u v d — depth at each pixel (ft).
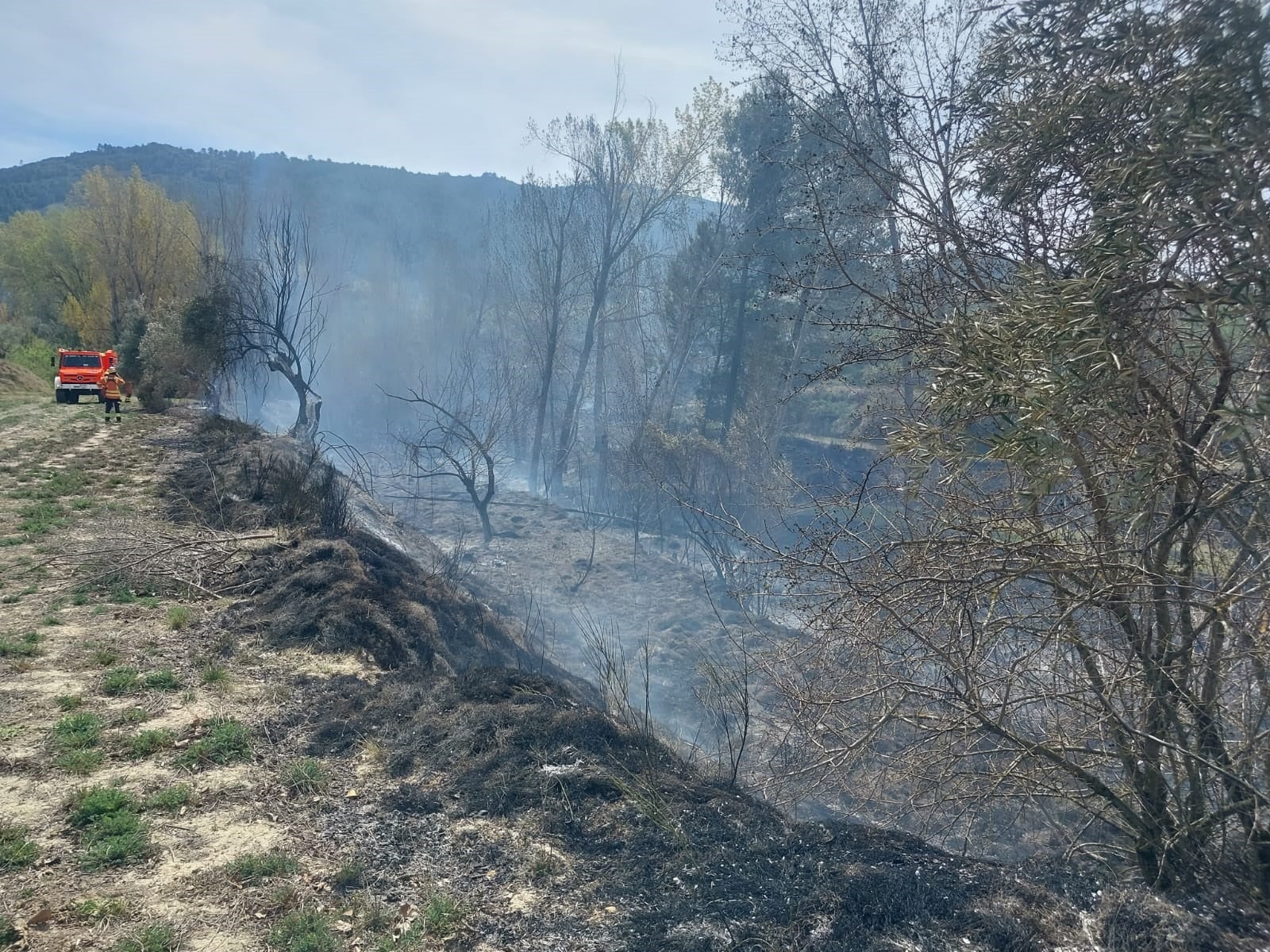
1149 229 11.03
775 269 81.30
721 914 12.80
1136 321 11.73
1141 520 12.51
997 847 19.38
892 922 12.21
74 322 150.00
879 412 20.74
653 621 49.49
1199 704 13.06
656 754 18.37
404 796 16.98
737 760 20.21
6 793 16.63
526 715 19.66
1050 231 14.65
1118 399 11.57
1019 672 14.70
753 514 62.80
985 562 13.84
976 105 15.72
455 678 22.93
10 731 19.22
